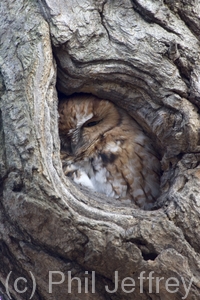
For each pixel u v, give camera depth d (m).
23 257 6.82
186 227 6.64
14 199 6.62
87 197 6.80
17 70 6.87
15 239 6.85
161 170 8.22
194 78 7.09
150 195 8.35
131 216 6.63
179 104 7.06
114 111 8.14
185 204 6.73
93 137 8.39
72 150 8.47
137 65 7.10
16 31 7.06
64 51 7.08
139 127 8.24
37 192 6.50
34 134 6.62
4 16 7.26
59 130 8.35
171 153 7.31
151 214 6.72
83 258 6.57
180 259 6.45
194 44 7.23
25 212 6.55
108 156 8.40
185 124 6.98
